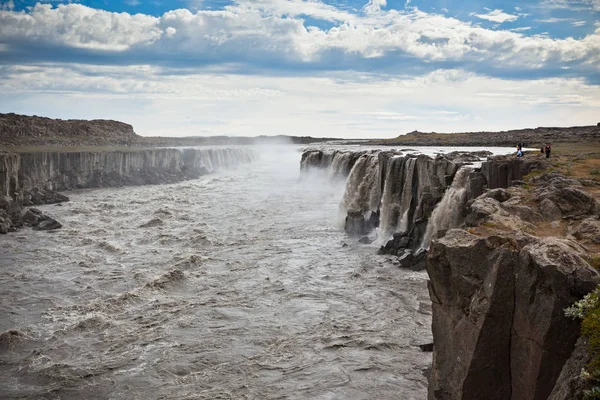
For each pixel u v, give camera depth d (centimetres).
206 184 10006
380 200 5400
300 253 4612
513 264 1664
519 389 1623
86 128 16062
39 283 3862
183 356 2659
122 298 3453
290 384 2370
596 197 2428
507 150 7588
